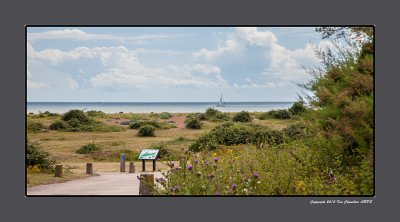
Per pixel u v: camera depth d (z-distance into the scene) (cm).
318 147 1533
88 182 2011
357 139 1381
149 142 3769
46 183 1953
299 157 1543
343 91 1452
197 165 1462
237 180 1332
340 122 1427
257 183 1305
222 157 1636
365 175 1325
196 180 1309
